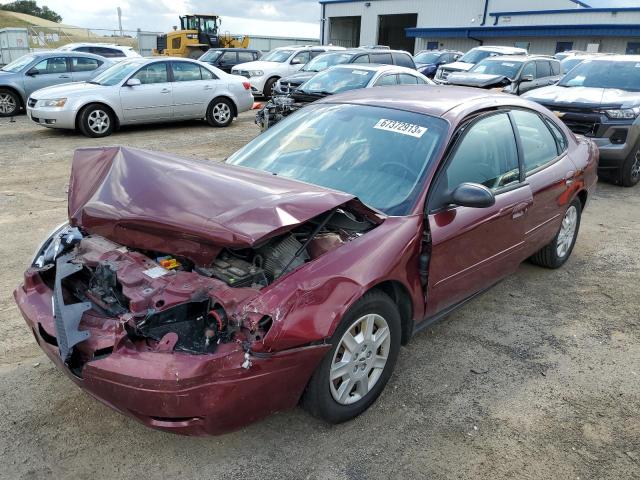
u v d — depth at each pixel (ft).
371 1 135.85
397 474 8.91
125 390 7.75
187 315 8.39
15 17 295.89
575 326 13.96
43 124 37.09
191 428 7.96
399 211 10.63
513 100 14.58
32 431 9.55
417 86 15.31
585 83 30.76
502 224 12.66
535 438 9.87
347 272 9.00
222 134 40.55
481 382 11.44
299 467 8.98
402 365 11.91
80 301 9.15
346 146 12.42
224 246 8.38
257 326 7.97
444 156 11.44
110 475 8.70
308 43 147.74
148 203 9.40
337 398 9.46
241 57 70.85
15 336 12.46
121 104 38.14
